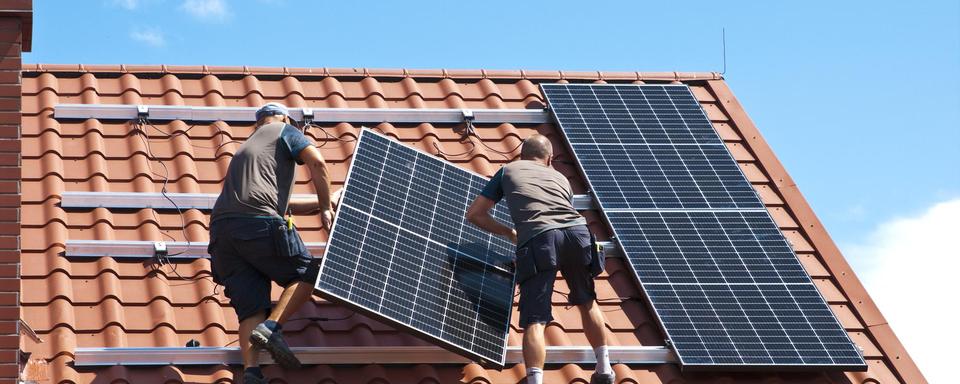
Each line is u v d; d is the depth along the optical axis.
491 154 23.78
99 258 19.59
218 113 23.59
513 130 24.56
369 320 19.16
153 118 23.28
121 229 20.45
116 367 17.45
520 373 18.61
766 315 19.66
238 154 18.02
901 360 19.73
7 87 16.83
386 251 18.23
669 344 19.03
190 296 19.19
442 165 20.64
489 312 18.48
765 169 24.03
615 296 20.28
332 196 19.45
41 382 16.98
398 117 24.31
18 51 17.08
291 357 17.12
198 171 22.16
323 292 17.02
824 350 19.12
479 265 19.25
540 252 17.92
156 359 17.64
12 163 16.53
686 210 21.94
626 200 22.02
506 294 19.03
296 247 17.70
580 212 22.09
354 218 18.39
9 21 17.16
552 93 25.34
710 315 19.53
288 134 18.11
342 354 18.25
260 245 17.44
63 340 17.72
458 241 19.39
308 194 21.91
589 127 24.28
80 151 22.19
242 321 17.53
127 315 18.59
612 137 24.05
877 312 20.62
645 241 21.00
